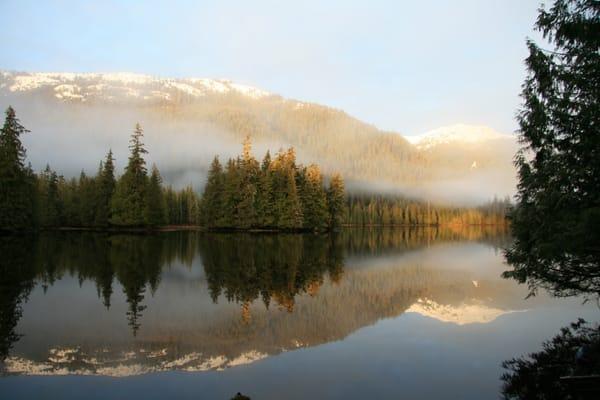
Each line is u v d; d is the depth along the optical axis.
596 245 9.73
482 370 9.31
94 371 9.21
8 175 39.53
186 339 11.48
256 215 59.38
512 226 12.27
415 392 8.20
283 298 16.84
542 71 10.62
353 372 9.30
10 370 9.19
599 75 9.76
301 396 8.05
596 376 7.65
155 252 30.94
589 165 9.61
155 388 8.40
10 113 40.09
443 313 14.90
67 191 68.38
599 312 15.00
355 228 102.62
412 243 53.91
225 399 7.93
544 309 15.55
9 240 36.78
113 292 16.89
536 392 8.04
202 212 63.59
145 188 53.72
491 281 21.94
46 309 14.12
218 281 19.84
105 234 48.44
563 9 10.23
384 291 18.81
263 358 10.19
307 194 64.62
